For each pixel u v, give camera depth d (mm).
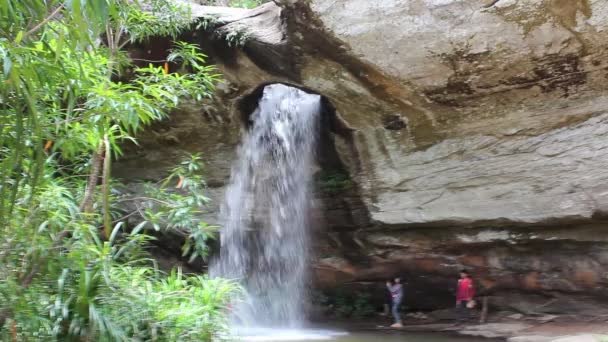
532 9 7840
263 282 12273
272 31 9977
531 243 9477
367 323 11781
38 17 3277
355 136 10812
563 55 8125
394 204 10352
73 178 6477
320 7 8906
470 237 9930
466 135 9547
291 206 12195
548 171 8773
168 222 6543
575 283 9359
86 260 4672
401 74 9156
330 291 12484
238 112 11609
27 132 4008
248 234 12305
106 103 4457
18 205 4543
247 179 12211
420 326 10961
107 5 2988
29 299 4414
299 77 10117
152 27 8141
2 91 3277
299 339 9500
